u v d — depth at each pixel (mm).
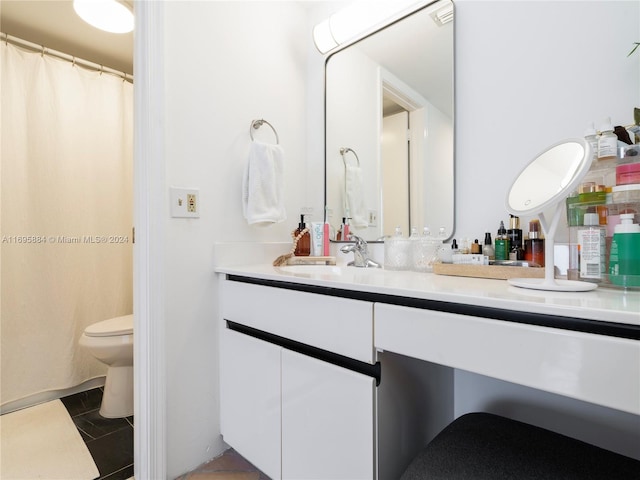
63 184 1919
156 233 1141
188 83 1246
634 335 481
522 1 1051
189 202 1235
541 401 972
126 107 2168
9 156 1756
